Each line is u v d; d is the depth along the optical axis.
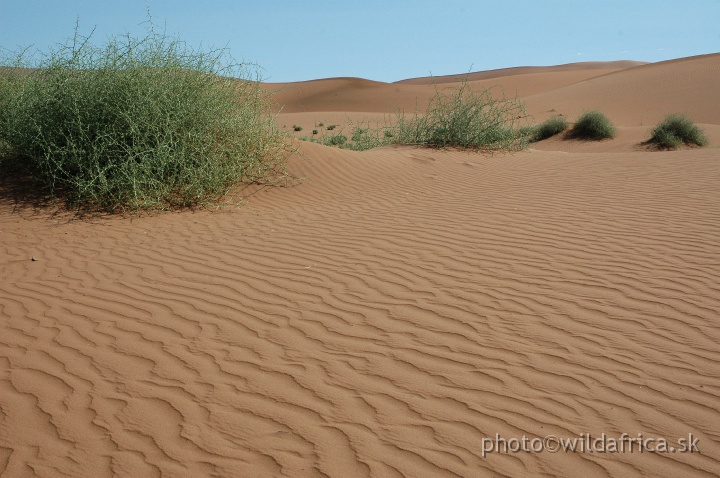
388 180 12.48
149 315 5.62
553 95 52.50
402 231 8.45
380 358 4.61
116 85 10.99
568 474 3.23
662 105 43.59
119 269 7.17
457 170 13.47
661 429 3.61
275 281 6.49
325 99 78.56
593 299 5.65
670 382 4.13
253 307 5.74
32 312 5.84
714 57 55.62
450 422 3.73
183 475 3.28
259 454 3.45
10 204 10.51
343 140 25.22
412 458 3.38
